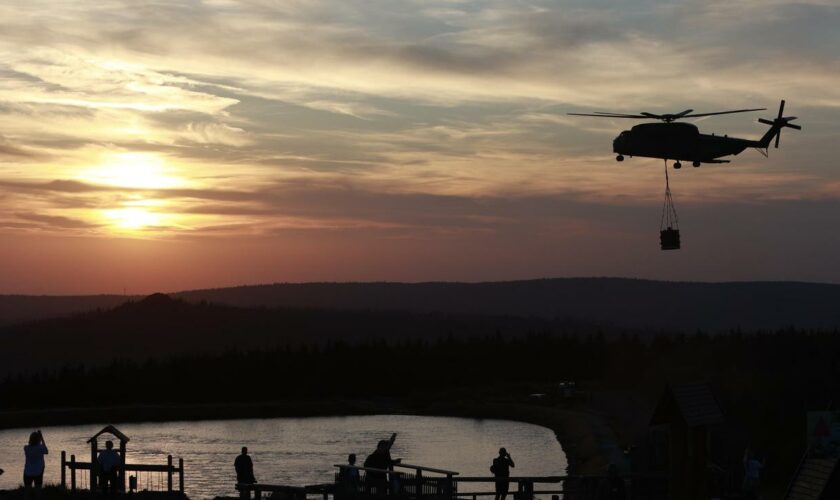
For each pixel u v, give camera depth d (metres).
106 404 133.25
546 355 154.50
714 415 30.62
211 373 144.75
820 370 73.19
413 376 150.12
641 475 34.12
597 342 163.75
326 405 133.25
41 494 32.25
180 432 102.06
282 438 93.06
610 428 88.69
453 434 96.50
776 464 45.09
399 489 33.50
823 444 28.14
